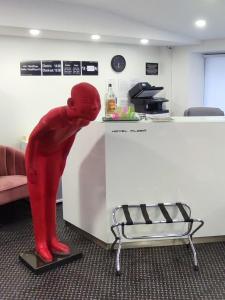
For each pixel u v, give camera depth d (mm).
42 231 2785
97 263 2795
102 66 5176
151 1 3621
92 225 3139
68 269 2709
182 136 2902
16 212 3979
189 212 2980
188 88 5934
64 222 3619
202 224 2814
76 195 3283
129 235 2979
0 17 3369
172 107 6152
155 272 2650
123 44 5383
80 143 3107
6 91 4289
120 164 2875
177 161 2936
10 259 2881
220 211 3061
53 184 2750
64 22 3811
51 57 4613
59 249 2840
